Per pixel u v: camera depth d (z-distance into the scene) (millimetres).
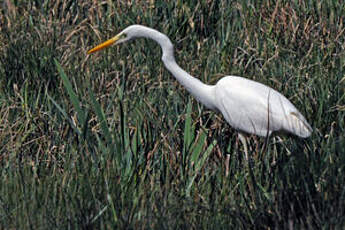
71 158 10711
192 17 14250
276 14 14055
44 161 10984
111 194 9789
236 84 11453
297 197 9648
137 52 13359
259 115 11227
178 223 9430
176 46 14016
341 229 9102
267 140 10844
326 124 11250
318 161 10102
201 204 9930
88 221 9328
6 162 10945
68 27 14328
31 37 13789
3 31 14234
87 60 13297
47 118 11844
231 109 11438
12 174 10445
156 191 9977
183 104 12242
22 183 10086
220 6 14711
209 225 9500
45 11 14789
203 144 10742
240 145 11648
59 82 12859
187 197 9992
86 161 10562
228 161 10461
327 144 10406
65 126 11539
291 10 14109
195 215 9648
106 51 13500
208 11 14453
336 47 13273
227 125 11914
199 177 10531
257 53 13172
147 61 13180
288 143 11148
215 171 10367
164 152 10750
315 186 9875
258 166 10492
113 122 11320
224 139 11555
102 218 9414
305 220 9383
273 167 10414
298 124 10930
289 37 13688
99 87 12555
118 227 9266
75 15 14844
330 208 9320
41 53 13172
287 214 9523
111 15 14531
